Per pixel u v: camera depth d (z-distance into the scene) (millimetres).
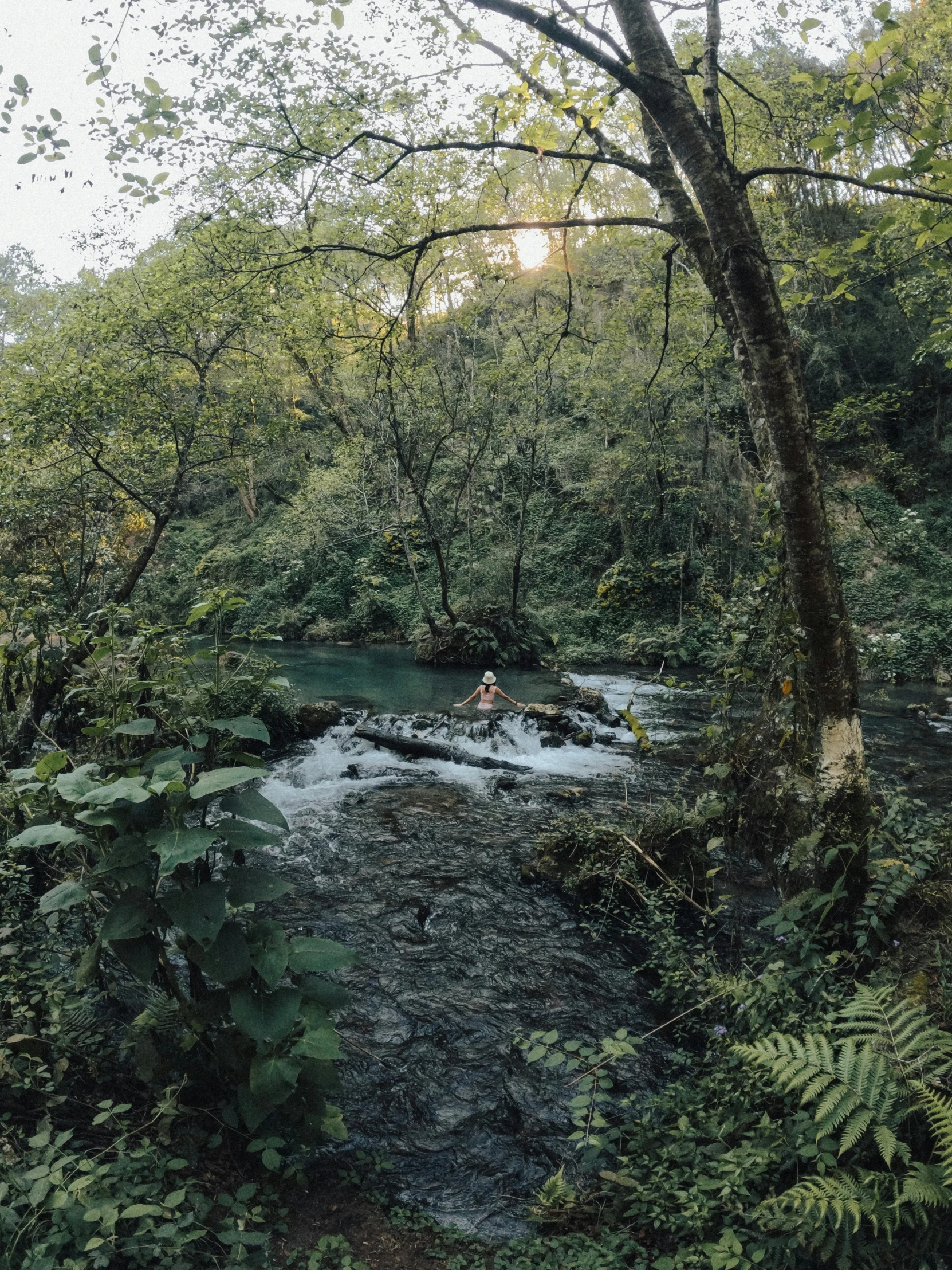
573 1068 4309
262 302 11602
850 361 25109
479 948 5742
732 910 5973
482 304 19516
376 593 27625
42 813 3488
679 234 5434
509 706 14883
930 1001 3484
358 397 20750
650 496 24375
